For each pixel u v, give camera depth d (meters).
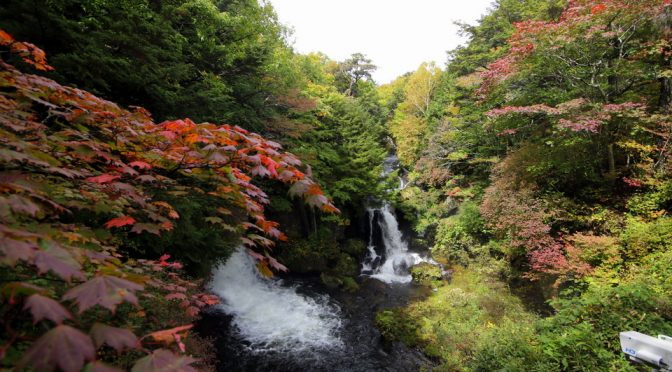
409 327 7.89
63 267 0.86
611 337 4.20
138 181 2.06
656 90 8.31
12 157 1.17
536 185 8.67
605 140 7.96
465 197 14.05
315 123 14.09
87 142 1.76
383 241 15.33
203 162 1.80
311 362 6.63
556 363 4.20
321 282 11.02
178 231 5.48
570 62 7.92
